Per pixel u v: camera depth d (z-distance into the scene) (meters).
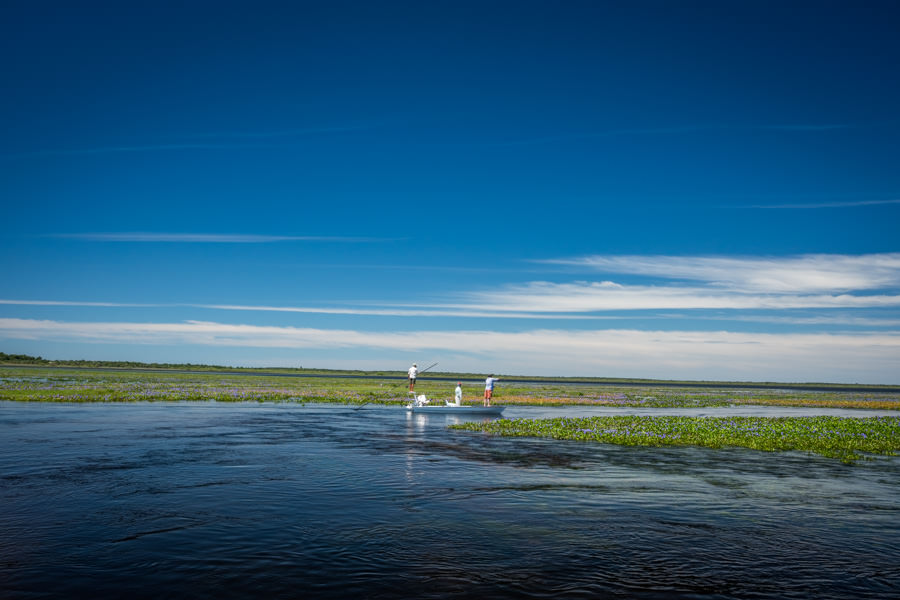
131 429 27.14
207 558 9.80
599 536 11.34
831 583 9.07
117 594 8.25
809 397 80.31
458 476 17.31
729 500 14.57
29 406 38.44
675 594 8.54
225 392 57.72
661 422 33.69
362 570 9.34
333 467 18.50
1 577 8.84
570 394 72.25
